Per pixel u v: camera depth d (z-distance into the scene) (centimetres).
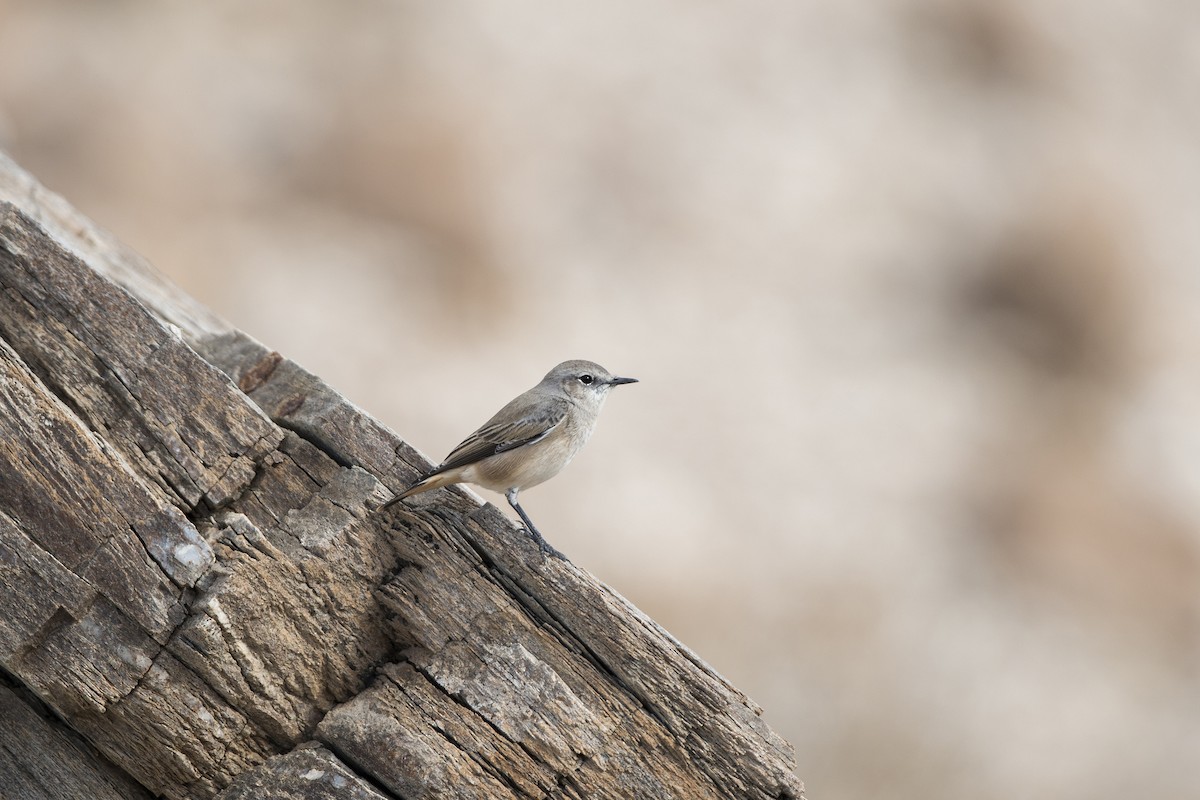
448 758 498
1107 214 2620
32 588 475
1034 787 1475
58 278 516
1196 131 3081
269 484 537
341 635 519
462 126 2250
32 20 2155
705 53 2619
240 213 2025
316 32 2350
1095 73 3081
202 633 484
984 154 2711
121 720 491
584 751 508
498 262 2123
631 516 1673
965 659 1664
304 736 512
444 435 1789
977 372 2291
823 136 2570
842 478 1928
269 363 593
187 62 2212
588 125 2408
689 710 519
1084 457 2203
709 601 1576
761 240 2352
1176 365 2548
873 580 1731
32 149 1962
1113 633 1912
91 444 486
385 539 532
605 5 2647
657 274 2216
